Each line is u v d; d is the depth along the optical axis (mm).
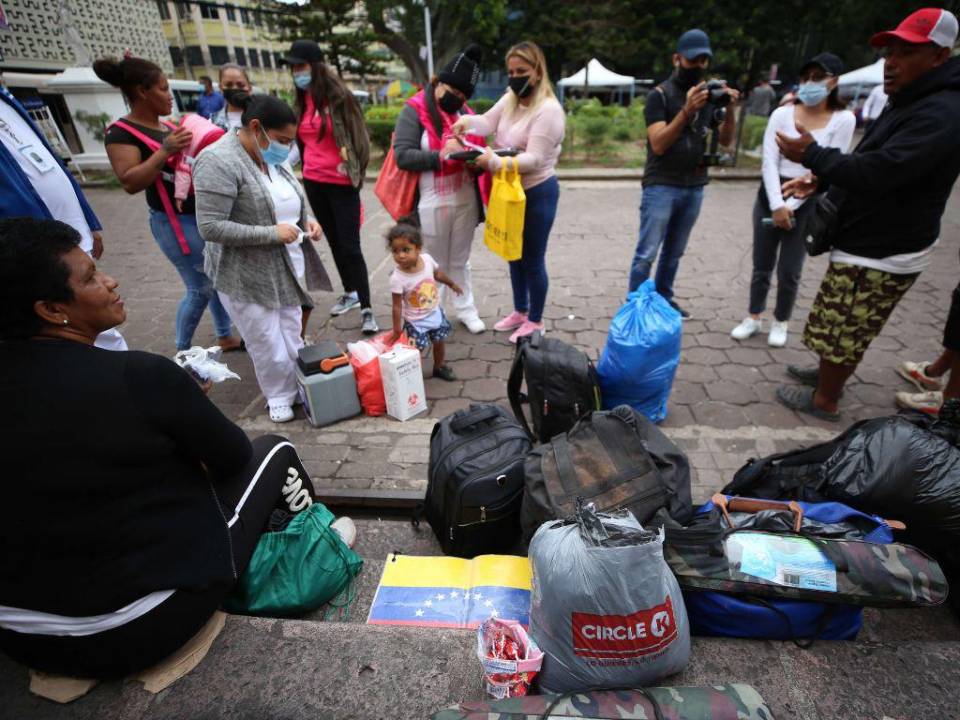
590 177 10766
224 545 1638
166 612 1505
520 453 2186
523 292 4172
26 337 1349
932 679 1553
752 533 1761
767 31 25516
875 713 1479
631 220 7707
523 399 3014
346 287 4637
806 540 1729
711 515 1933
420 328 3463
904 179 2355
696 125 3605
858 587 1643
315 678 1571
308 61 3617
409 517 2639
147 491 1440
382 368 3170
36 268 1275
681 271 5668
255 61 39281
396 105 19500
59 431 1282
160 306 5016
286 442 2098
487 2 19719
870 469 1962
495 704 1415
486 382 3619
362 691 1539
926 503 1887
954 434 2072
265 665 1601
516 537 2264
